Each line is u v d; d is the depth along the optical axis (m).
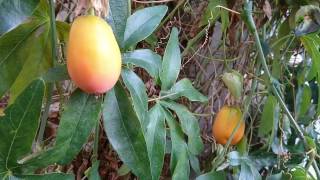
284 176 0.39
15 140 0.22
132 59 0.27
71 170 0.38
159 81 0.31
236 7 0.40
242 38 0.44
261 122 0.43
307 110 0.49
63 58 0.30
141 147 0.25
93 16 0.21
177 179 0.32
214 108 0.46
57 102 0.38
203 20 0.40
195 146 0.33
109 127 0.25
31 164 0.24
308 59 0.46
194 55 0.42
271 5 0.43
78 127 0.24
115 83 0.23
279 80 0.47
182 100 0.44
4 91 0.26
